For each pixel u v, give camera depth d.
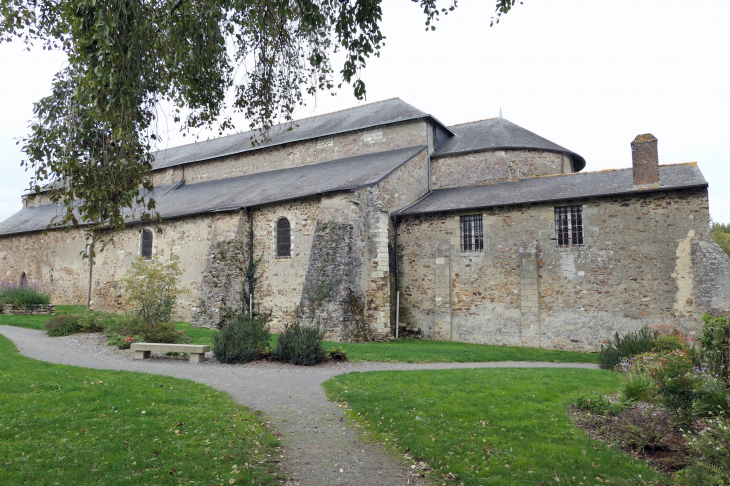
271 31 7.50
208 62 7.39
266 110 8.07
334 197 15.94
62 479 4.28
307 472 4.82
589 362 12.48
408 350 13.00
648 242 13.78
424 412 6.58
